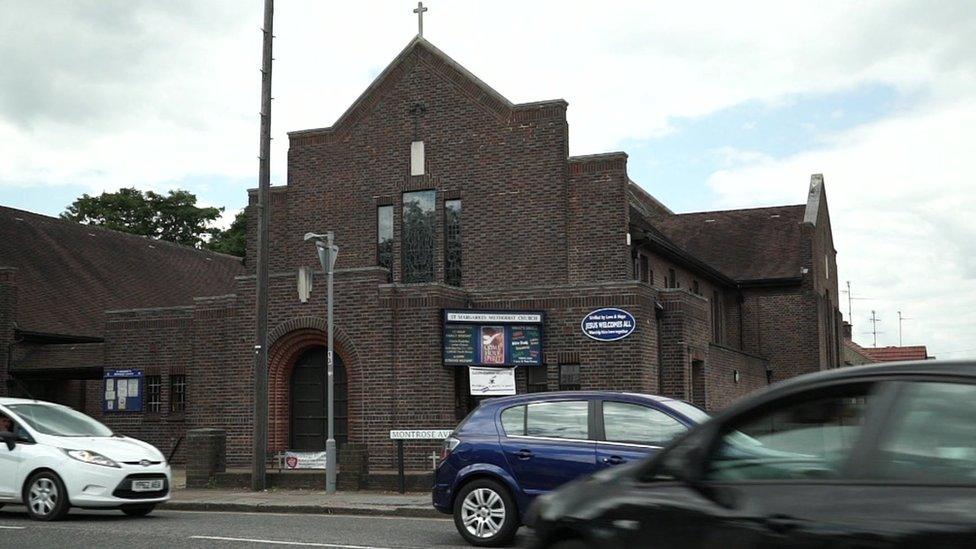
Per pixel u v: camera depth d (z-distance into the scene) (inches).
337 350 902.4
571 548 235.6
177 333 1061.8
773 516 192.2
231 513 623.2
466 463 458.3
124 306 1395.2
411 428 868.0
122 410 1077.1
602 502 227.8
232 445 943.7
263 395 763.4
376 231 1083.9
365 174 1095.0
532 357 887.1
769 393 208.1
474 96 1055.6
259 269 778.8
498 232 1033.5
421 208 1072.2
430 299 876.0
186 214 2421.3
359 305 895.7
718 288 1492.4
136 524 541.3
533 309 903.1
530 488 444.5
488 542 449.4
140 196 2416.3
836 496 186.1
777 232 1644.9
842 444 193.2
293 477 759.7
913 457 181.8
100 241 1531.7
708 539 202.2
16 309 1185.4
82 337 1263.5
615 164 1002.7
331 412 727.7
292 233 1120.8
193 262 1689.2
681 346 956.0
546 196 1019.3
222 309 973.8
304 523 550.9
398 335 882.8
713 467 211.2
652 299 917.8
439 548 442.6
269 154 794.2
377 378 883.4
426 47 1080.8
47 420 587.8
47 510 552.1
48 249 1403.8
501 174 1038.4
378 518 586.6
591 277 996.6
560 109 1021.8
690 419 429.4
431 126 1071.0
